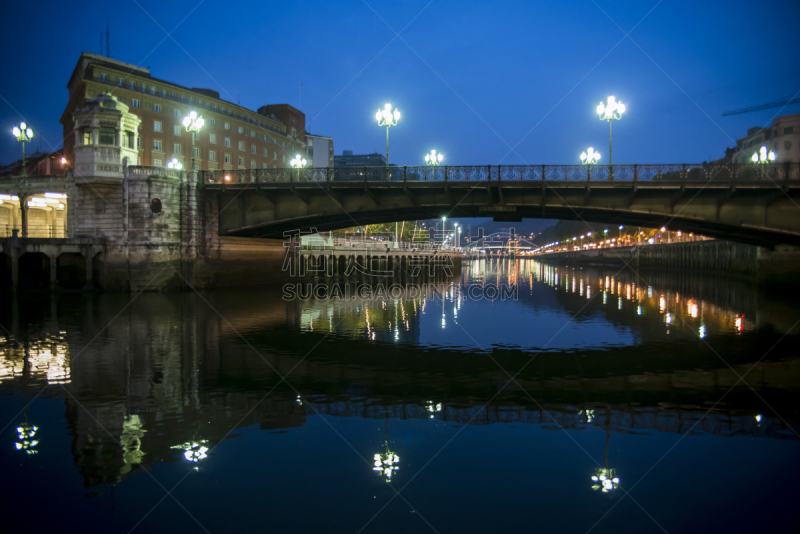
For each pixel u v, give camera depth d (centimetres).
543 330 2084
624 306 2998
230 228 3747
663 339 1878
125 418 956
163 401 1060
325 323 2231
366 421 954
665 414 1002
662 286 4616
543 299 3444
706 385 1227
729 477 732
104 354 1537
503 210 3091
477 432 898
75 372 1310
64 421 938
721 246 6006
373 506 641
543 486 700
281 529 589
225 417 967
